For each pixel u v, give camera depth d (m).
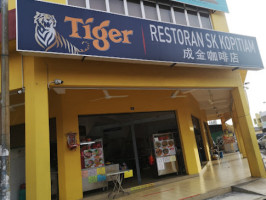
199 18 7.95
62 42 4.72
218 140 25.22
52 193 6.67
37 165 4.39
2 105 3.79
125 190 6.80
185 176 8.00
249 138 7.39
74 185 6.42
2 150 3.61
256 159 7.16
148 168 8.34
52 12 4.77
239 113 7.76
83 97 7.25
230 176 7.60
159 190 6.71
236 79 7.82
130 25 5.55
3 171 3.54
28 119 4.71
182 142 8.52
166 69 6.53
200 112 14.23
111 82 5.67
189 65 6.25
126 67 5.97
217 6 8.12
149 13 7.07
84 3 6.12
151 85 6.16
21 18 4.46
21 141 7.34
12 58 5.17
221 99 11.96
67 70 5.28
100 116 7.59
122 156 7.71
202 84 6.98
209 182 6.99
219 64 6.57
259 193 5.51
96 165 7.09
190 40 6.30
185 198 5.54
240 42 7.29
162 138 8.44
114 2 6.56
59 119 6.81
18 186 7.05
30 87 4.88
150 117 8.43
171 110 8.81
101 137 7.45
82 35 4.93
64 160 6.49
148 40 5.67
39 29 4.57
